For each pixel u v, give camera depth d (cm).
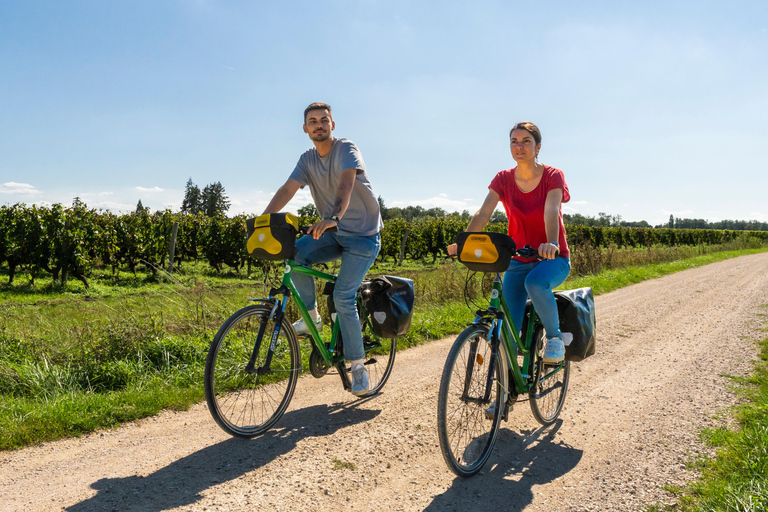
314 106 308
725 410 356
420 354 530
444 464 271
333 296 324
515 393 288
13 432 280
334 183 323
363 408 353
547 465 274
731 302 912
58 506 214
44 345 440
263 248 282
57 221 1373
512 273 298
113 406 329
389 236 2433
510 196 298
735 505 215
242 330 306
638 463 274
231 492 230
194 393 365
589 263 1505
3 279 1526
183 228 2025
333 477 250
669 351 551
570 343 298
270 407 314
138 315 545
